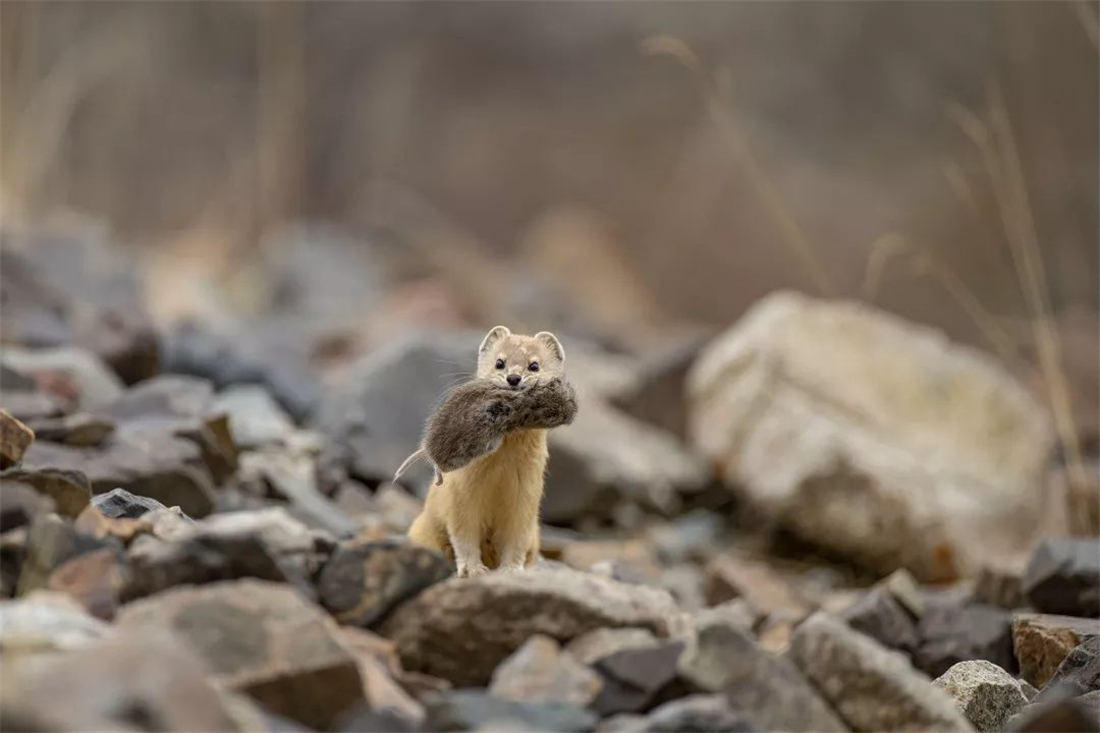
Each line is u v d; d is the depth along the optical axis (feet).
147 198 178.91
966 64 179.73
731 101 186.60
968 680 38.14
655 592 35.35
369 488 68.13
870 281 91.09
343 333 101.86
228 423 59.26
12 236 86.28
